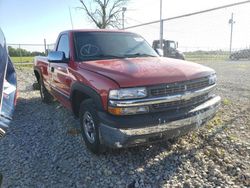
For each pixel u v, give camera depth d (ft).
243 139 13.52
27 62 72.84
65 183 10.52
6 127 7.13
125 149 12.87
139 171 11.05
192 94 11.53
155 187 9.94
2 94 6.91
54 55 14.88
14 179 10.94
